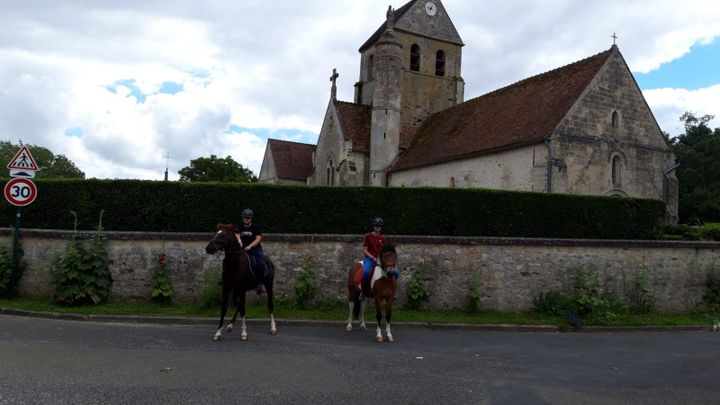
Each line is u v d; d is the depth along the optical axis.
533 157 22.81
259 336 10.72
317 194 15.64
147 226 15.41
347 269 14.29
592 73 24.08
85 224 15.46
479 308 14.49
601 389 7.83
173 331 10.88
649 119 25.31
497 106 28.78
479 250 14.67
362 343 10.45
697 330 14.04
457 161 27.42
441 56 39.97
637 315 14.84
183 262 13.90
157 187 15.51
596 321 13.79
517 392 7.41
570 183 22.48
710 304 16.14
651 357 10.37
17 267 13.81
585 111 23.30
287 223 15.49
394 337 11.33
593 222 16.88
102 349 8.81
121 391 6.57
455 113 33.06
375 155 33.00
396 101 33.28
